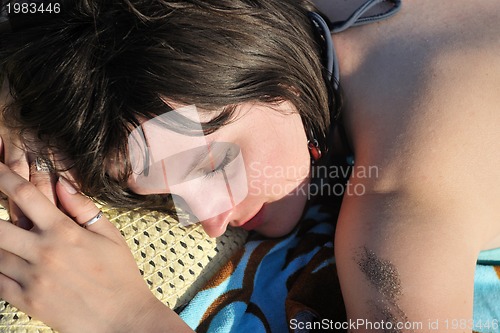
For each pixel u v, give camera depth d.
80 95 0.96
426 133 1.05
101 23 0.96
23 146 1.07
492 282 1.16
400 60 1.13
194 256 1.14
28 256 0.99
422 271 0.99
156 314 1.01
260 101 1.02
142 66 0.93
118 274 1.02
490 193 1.04
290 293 1.14
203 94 0.95
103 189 1.06
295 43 1.07
